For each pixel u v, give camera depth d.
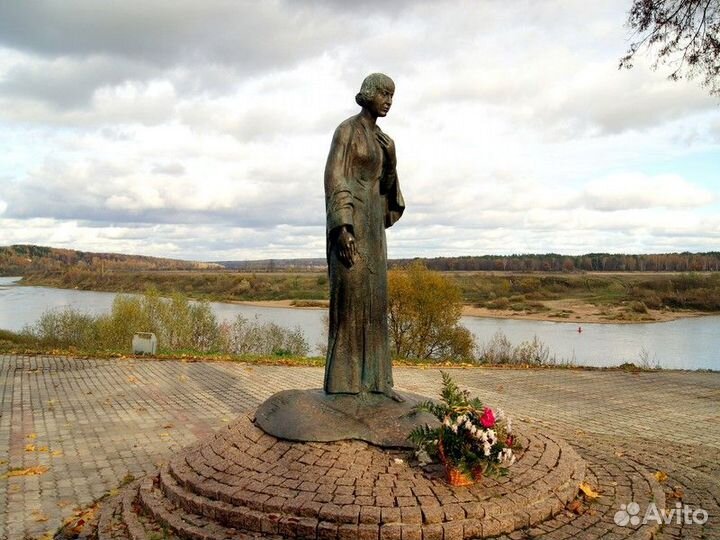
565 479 5.25
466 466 4.79
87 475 6.56
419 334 22.06
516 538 4.42
